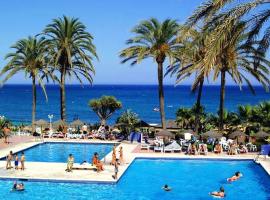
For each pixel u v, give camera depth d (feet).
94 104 170.19
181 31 55.72
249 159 98.68
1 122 137.18
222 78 120.37
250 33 63.46
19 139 129.90
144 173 86.22
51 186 74.74
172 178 82.48
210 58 52.21
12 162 93.56
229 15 54.44
